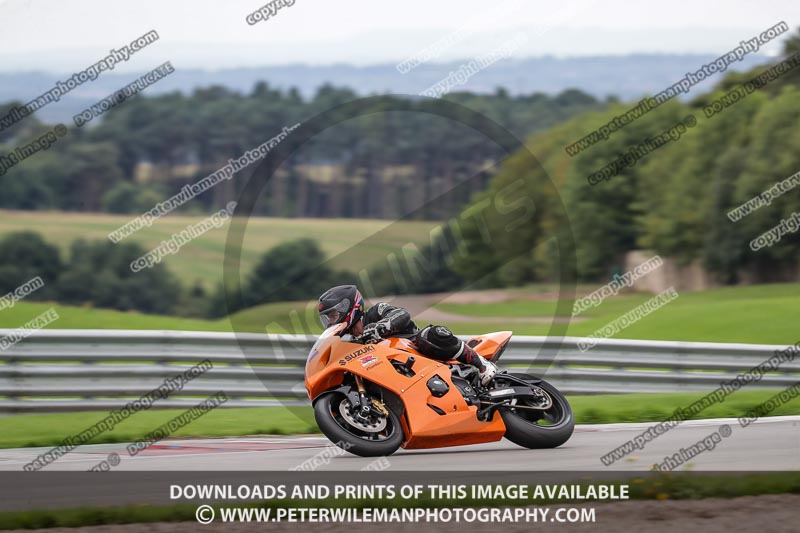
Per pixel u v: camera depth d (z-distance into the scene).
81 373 36.16
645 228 153.00
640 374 40.91
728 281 132.62
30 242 148.12
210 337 38.22
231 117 188.38
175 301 147.00
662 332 66.12
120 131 180.88
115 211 167.00
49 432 31.33
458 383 23.59
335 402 23.17
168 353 37.69
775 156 124.19
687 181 144.88
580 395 40.19
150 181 175.25
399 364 23.19
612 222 162.25
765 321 66.69
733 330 64.88
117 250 152.12
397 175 165.50
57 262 146.62
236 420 33.94
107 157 175.62
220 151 184.12
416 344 23.78
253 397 37.97
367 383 23.28
